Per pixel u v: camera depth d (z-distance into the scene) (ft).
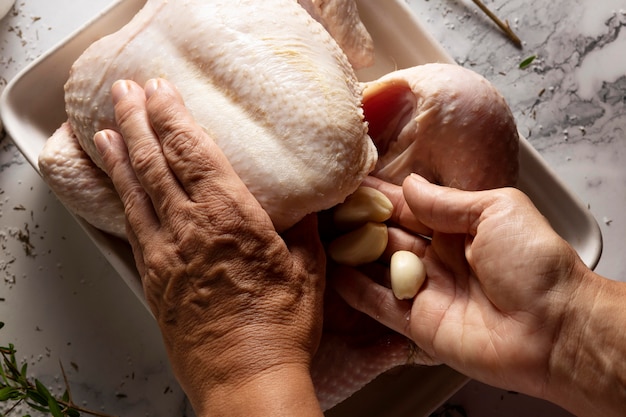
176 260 1.61
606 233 2.30
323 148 1.66
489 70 2.36
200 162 1.61
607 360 1.57
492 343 1.67
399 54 2.17
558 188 2.06
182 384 1.66
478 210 1.69
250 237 1.60
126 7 2.06
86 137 1.82
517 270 1.63
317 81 1.68
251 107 1.68
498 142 1.82
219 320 1.59
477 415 2.21
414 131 1.84
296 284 1.65
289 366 1.59
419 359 1.89
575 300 1.60
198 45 1.72
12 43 2.31
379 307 1.82
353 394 2.06
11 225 2.24
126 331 2.22
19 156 2.26
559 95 2.35
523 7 2.37
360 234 1.83
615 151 2.32
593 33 2.36
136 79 1.75
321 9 1.96
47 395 1.85
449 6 2.37
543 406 2.21
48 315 2.22
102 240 1.96
